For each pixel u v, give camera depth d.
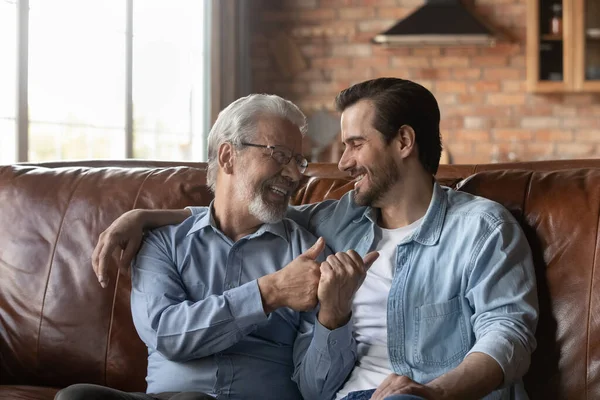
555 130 5.82
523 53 5.84
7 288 2.25
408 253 1.86
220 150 1.98
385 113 1.90
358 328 1.88
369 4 6.04
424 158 1.93
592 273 1.77
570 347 1.76
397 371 1.79
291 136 1.94
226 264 1.94
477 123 5.93
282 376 1.91
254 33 6.21
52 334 2.17
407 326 1.81
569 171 1.96
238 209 1.97
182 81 5.39
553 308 1.80
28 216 2.29
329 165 2.39
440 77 5.97
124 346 2.11
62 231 2.25
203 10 5.61
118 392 1.55
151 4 5.04
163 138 5.19
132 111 4.86
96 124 4.55
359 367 1.84
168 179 2.26
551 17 5.60
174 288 1.88
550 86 5.57
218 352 1.85
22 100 3.93
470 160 5.96
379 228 1.95
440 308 1.78
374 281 1.88
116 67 4.72
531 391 1.79
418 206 1.93
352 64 6.09
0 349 2.23
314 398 1.85
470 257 1.77
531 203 1.91
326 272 1.71
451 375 1.55
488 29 5.56
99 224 2.22
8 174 2.40
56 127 4.22
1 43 3.82
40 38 4.09
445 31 5.56
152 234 1.97
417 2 5.97
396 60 6.03
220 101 5.71
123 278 2.14
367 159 1.91
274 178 1.93
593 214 1.82
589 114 5.77
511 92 5.87
